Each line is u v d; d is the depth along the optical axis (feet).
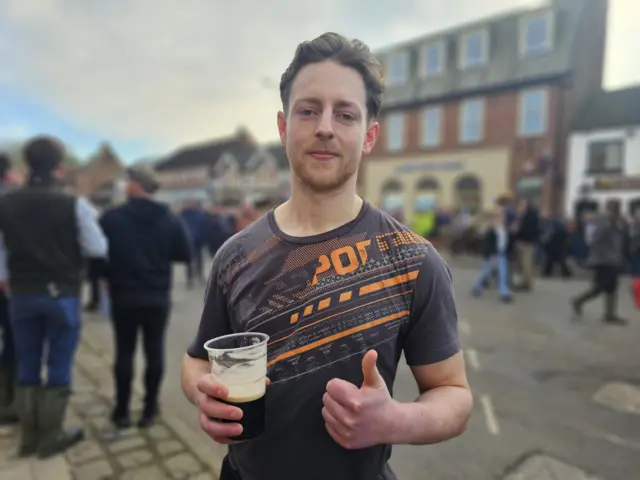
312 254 3.29
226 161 123.13
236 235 3.74
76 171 157.58
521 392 11.79
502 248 23.97
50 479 7.63
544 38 55.36
